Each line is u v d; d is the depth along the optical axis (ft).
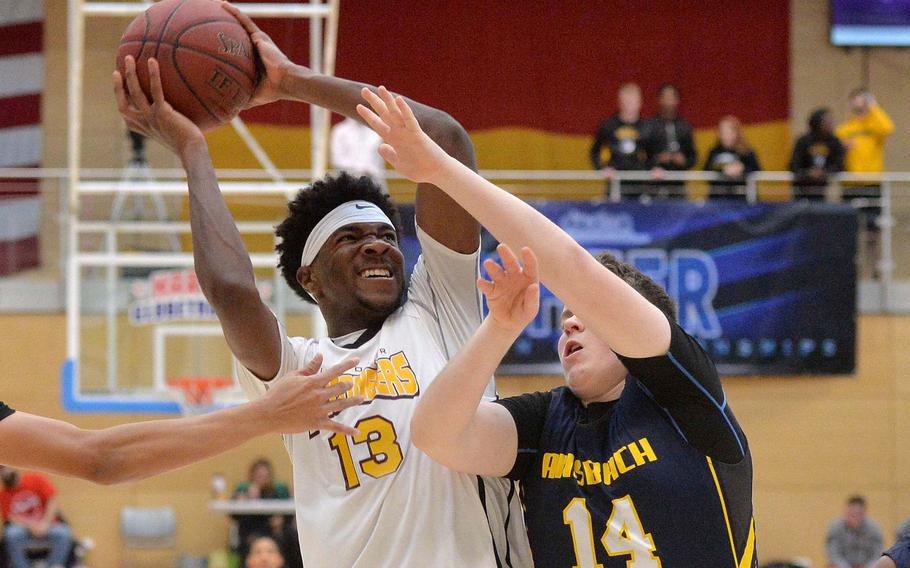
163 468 9.58
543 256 8.55
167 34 11.13
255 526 40.42
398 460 10.48
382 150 8.59
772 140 54.90
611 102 54.75
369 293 11.23
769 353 44.27
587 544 9.68
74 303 32.40
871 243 46.03
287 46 51.01
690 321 44.01
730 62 55.06
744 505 9.70
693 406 9.34
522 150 54.34
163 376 33.71
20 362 44.50
